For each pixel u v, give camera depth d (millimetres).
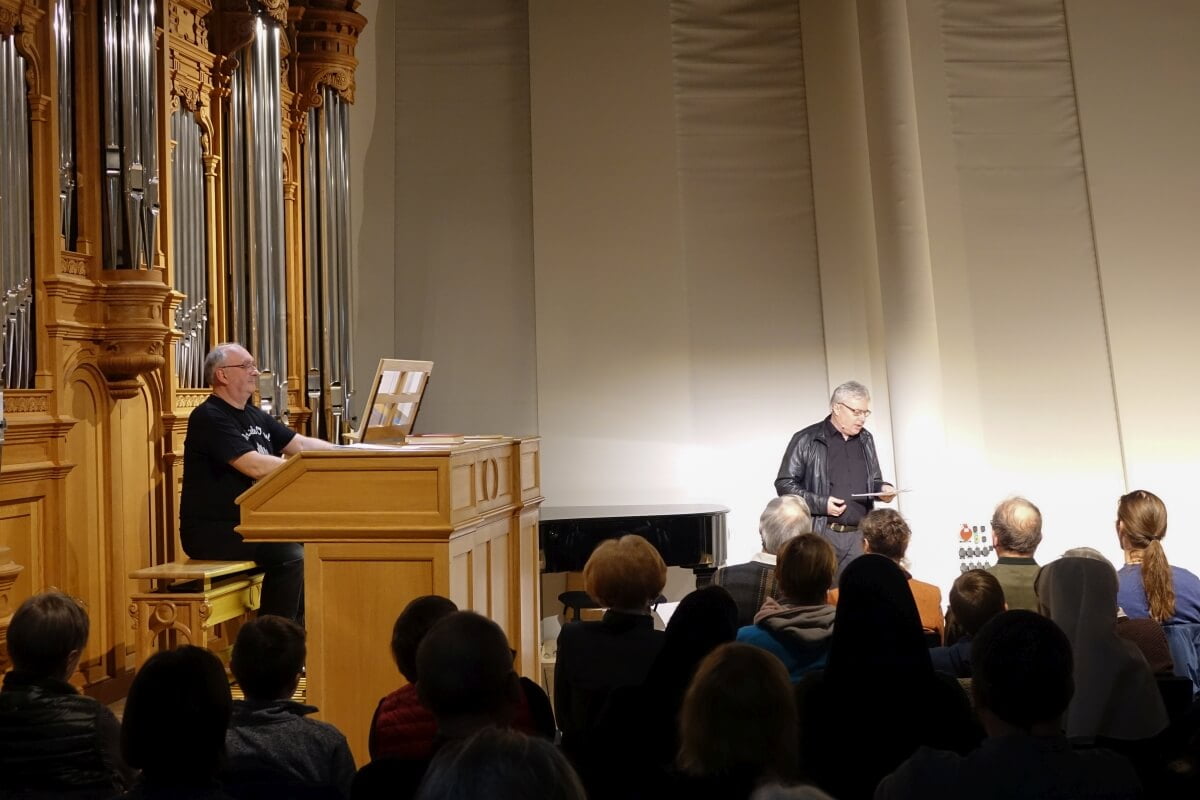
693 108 8438
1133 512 4465
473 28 8477
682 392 8281
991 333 8250
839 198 8336
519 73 8484
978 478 8156
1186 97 8258
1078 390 8234
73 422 5070
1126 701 2977
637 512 7445
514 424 8359
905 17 7629
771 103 8453
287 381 6840
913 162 7602
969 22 8383
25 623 2607
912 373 7508
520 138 8453
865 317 8289
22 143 4820
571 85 8344
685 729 1957
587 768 2635
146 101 5375
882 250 7641
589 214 8305
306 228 7336
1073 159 8336
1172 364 8156
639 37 8391
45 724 2492
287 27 7148
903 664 2510
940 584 7285
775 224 8414
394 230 8359
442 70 8453
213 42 6340
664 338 8289
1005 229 8312
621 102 8359
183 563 4594
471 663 2104
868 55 7680
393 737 2516
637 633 3139
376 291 8289
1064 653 2031
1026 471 8180
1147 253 8211
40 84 4953
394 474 3635
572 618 7898
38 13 4930
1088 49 8297
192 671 1915
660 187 8336
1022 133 8352
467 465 3855
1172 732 2943
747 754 1897
